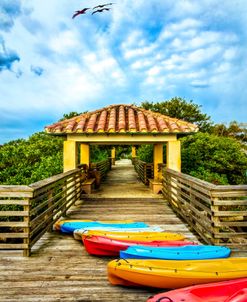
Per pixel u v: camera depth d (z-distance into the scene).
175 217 8.05
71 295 3.79
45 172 11.23
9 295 3.77
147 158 17.91
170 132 10.16
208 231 5.57
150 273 3.86
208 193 5.37
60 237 6.23
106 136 10.40
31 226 5.07
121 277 3.97
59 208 7.25
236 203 5.19
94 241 5.07
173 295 3.36
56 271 4.50
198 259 4.48
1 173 11.25
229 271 3.93
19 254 5.20
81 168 11.37
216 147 15.05
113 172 22.39
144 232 5.94
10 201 4.95
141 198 10.94
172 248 4.86
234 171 15.01
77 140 10.41
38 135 17.97
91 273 4.44
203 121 39.94
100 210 8.89
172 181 9.07
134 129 10.07
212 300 3.37
